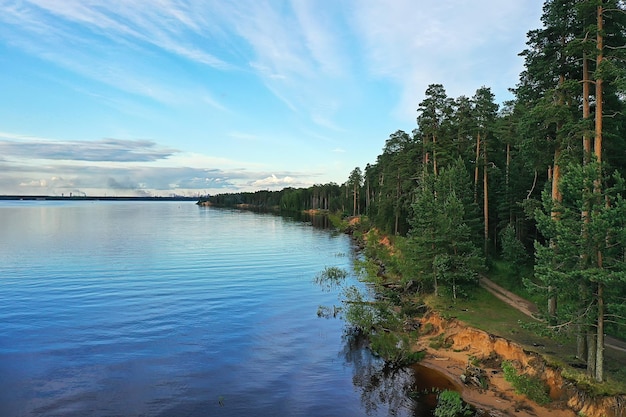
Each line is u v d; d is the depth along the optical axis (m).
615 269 19.64
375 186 110.19
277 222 156.50
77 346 31.44
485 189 48.22
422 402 23.20
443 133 51.31
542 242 48.09
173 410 22.55
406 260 44.91
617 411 18.73
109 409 22.55
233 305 42.91
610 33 23.80
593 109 27.14
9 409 22.36
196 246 87.69
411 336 32.03
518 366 24.58
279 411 22.50
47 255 73.88
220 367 28.12
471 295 38.12
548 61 27.80
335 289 49.97
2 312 39.56
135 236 106.56
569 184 20.34
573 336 22.31
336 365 28.45
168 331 35.06
